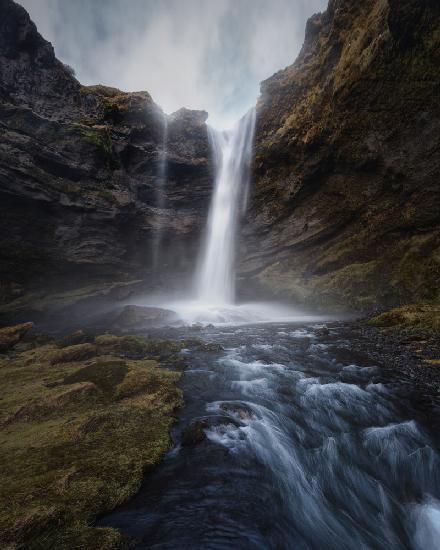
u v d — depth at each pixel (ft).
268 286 100.73
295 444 20.80
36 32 110.52
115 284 96.07
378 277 77.82
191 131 135.64
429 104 69.05
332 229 91.20
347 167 87.97
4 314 75.77
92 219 96.22
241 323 76.07
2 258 80.38
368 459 20.36
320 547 14.08
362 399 27.30
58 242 89.66
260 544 12.69
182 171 126.93
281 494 16.01
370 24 78.48
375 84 76.48
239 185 117.91
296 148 99.86
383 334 51.62
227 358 38.83
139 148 123.13
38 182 86.63
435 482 19.12
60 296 86.89
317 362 37.63
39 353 41.42
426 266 69.77
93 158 103.81
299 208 100.58
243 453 18.75
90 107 119.96
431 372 33.42
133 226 108.27
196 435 19.58
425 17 64.54
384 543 15.34
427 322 51.83
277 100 115.14
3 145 84.53
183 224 119.55
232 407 24.14
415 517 16.93
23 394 25.02
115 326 73.10
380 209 81.15
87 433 19.03
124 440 18.74
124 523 13.00
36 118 95.96
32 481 14.33
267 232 107.14
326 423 23.63
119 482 15.02
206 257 122.72
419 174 72.79
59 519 12.26
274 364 36.32
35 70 109.09
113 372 29.09
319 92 93.91
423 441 21.72
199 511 14.03
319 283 89.20
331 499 17.30
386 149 77.92
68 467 15.58
